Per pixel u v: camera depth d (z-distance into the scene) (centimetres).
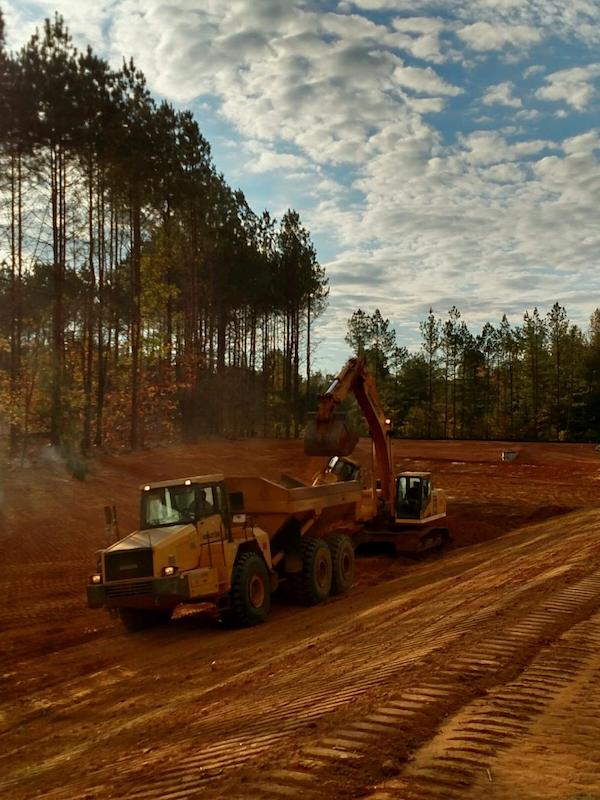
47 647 1346
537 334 10131
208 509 1445
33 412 4034
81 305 4188
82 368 4578
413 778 506
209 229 5628
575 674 755
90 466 3728
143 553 1341
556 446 6072
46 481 3219
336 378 2052
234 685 930
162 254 4925
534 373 10125
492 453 5666
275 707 762
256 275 6488
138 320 4584
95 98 3569
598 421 9819
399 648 970
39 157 3531
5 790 666
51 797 603
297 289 7281
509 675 762
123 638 1392
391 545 2523
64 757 740
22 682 1100
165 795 533
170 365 5275
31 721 909
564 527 2628
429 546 2500
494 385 11131
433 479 4512
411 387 11056
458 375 10800
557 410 9888
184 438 5697
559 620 1002
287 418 7825
